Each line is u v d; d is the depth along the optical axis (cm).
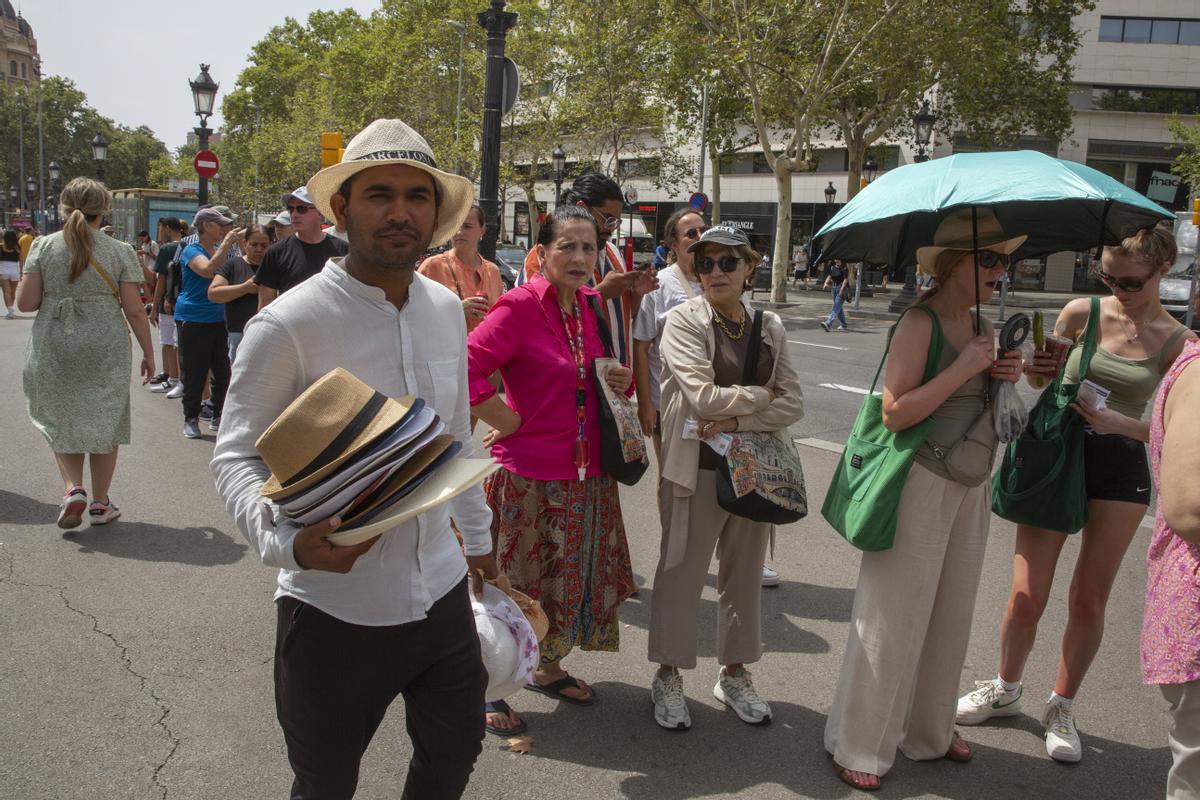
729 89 2636
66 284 530
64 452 528
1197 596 232
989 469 307
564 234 335
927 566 304
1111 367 347
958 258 299
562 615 347
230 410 198
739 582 358
